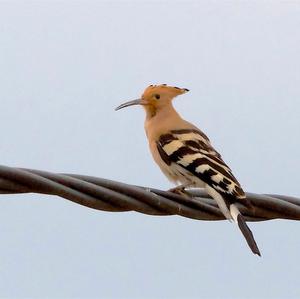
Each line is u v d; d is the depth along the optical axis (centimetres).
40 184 1187
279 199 1438
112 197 1269
